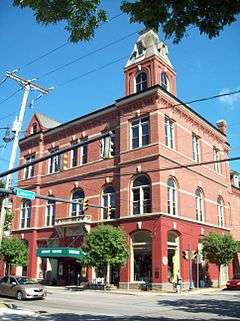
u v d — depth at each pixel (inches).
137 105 1465.3
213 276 1551.4
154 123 1395.2
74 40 380.5
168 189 1391.5
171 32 375.6
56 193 1711.4
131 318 644.1
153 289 1251.2
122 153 1465.3
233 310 761.6
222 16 356.5
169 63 1584.6
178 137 1496.1
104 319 633.0
